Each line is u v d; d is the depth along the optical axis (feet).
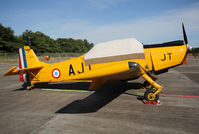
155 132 8.98
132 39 16.26
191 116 10.86
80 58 18.07
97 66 16.28
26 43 175.22
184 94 16.46
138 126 9.75
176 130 9.09
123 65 11.27
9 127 10.43
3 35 139.85
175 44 16.20
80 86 23.02
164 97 15.56
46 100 16.55
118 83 23.61
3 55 119.75
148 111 12.09
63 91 20.30
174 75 29.81
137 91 18.33
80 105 14.38
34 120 11.41
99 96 17.04
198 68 40.83
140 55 15.34
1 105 15.26
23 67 21.43
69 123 10.64
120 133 9.02
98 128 9.73
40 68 20.31
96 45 16.93
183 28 15.99
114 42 16.57
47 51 209.15
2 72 44.39
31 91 21.07
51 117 11.84
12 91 21.43
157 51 15.88
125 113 11.91
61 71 19.06
